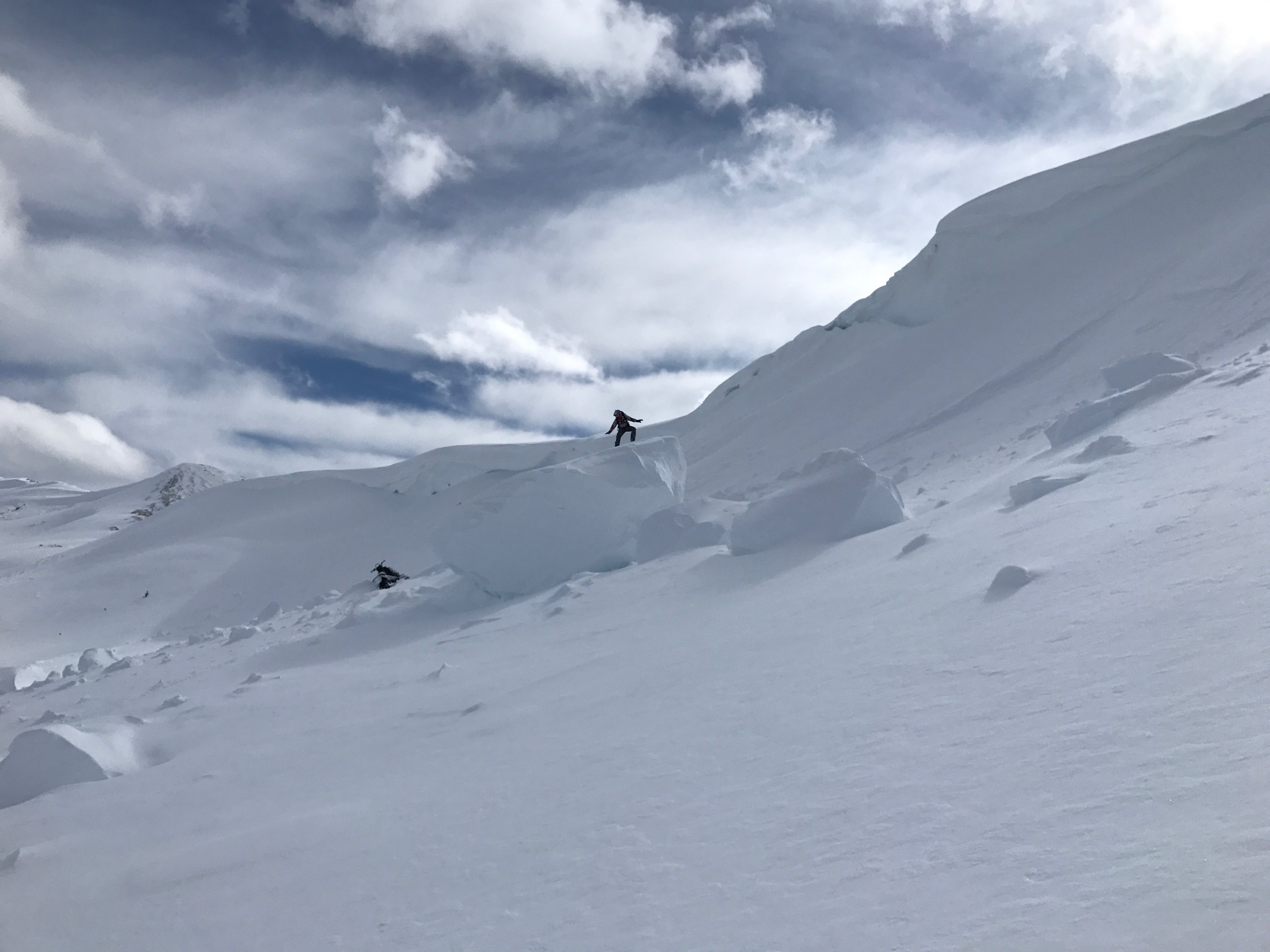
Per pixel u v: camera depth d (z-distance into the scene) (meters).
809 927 2.38
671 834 3.49
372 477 72.88
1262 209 29.89
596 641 9.98
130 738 9.13
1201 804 2.20
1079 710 3.19
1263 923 1.64
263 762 7.66
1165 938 1.73
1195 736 2.60
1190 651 3.29
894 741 3.68
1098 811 2.39
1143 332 26.56
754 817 3.37
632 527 17.38
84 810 7.04
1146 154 39.66
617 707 6.27
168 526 69.69
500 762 5.60
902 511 11.70
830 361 49.78
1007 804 2.67
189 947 3.81
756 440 42.31
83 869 5.48
